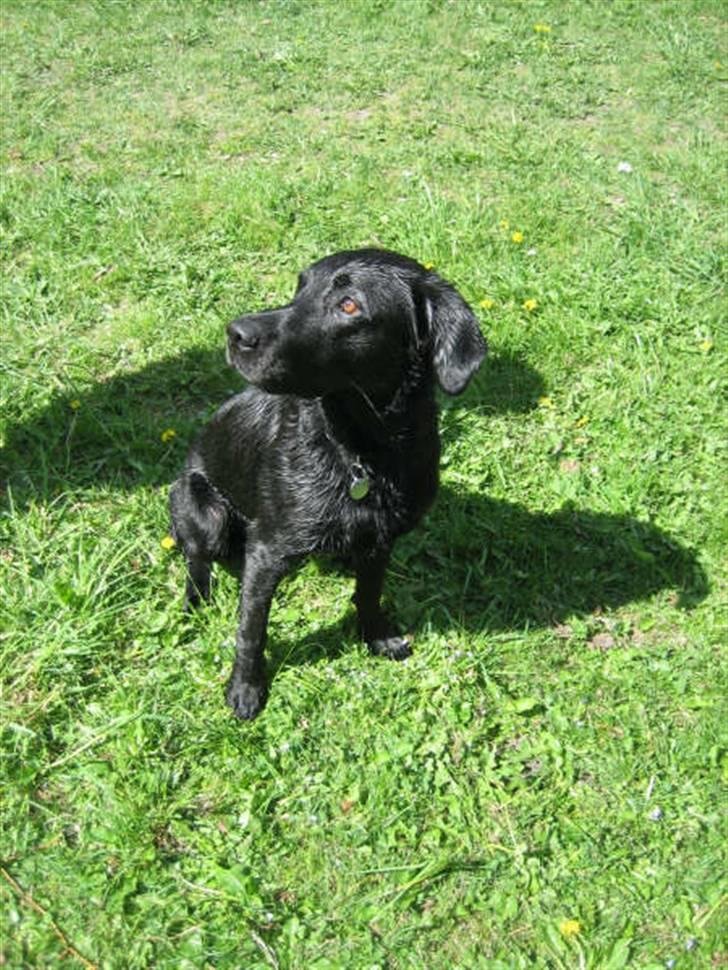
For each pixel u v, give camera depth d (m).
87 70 2.87
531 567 1.54
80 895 1.12
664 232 2.24
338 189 2.32
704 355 1.91
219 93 2.80
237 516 1.41
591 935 1.13
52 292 1.95
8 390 1.72
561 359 1.88
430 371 1.18
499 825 1.22
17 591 1.40
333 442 1.19
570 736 1.31
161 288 1.98
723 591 1.52
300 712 1.32
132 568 1.48
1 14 3.20
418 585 1.50
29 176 2.32
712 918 1.14
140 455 1.65
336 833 1.20
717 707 1.35
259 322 1.13
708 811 1.24
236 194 2.26
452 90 2.90
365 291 1.12
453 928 1.13
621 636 1.46
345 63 3.00
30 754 1.24
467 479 1.64
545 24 3.34
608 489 1.64
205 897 1.13
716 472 1.69
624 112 2.85
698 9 3.50
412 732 1.30
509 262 2.10
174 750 1.27
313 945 1.11
